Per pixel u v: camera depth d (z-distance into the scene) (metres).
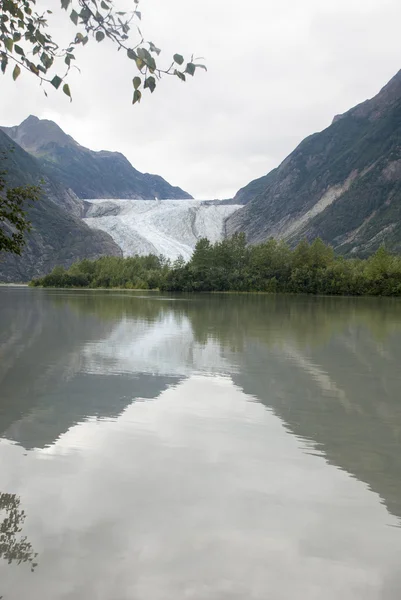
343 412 10.25
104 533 5.19
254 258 111.88
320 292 100.12
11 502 5.87
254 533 5.25
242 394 11.72
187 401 10.97
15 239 13.40
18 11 4.57
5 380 13.02
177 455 7.54
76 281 144.88
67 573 4.50
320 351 18.88
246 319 33.97
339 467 7.18
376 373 14.54
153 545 4.98
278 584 4.40
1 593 4.23
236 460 7.38
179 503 5.91
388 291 90.56
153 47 4.48
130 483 6.46
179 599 4.20
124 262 147.12
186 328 27.09
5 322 29.72
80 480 6.54
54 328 26.44
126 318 33.75
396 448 8.05
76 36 4.53
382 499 6.14
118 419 9.49
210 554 4.84
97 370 14.51
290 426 9.19
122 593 4.25
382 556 4.87
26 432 8.59
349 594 4.29
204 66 4.54
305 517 5.63
